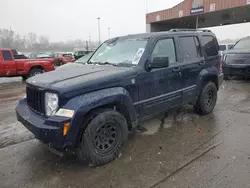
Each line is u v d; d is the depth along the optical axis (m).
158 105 3.96
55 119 2.76
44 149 3.66
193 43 4.74
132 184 2.70
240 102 6.13
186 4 22.14
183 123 4.65
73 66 4.18
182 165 3.07
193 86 4.65
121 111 3.45
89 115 3.00
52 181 2.81
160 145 3.68
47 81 3.11
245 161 3.12
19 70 11.42
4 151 3.60
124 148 3.60
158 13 25.23
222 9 19.45
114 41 4.52
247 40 10.00
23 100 3.74
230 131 4.18
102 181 2.78
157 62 3.57
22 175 2.95
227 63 9.34
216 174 2.83
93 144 3.01
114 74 3.32
